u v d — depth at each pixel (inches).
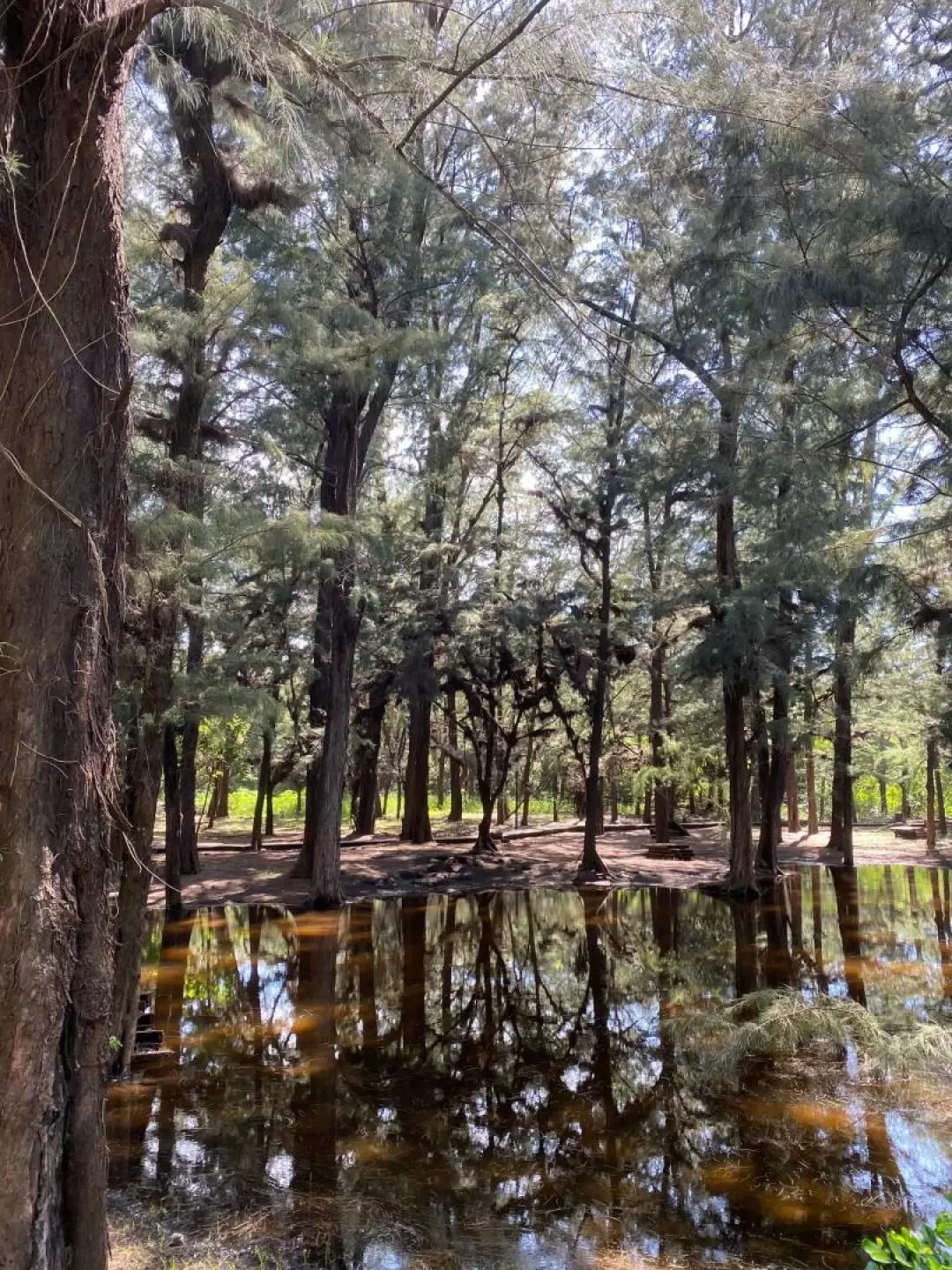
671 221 378.0
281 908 620.1
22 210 119.4
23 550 115.5
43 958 109.9
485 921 575.2
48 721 113.7
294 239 437.1
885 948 462.9
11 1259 104.7
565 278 224.1
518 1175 207.8
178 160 362.0
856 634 775.1
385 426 850.1
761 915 589.3
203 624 403.5
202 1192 195.0
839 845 965.8
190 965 437.1
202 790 1715.1
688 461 495.2
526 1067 285.4
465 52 138.0
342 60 139.3
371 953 468.8
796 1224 184.5
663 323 553.0
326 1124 238.5
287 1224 180.5
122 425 126.5
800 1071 271.9
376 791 1116.5
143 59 183.3
